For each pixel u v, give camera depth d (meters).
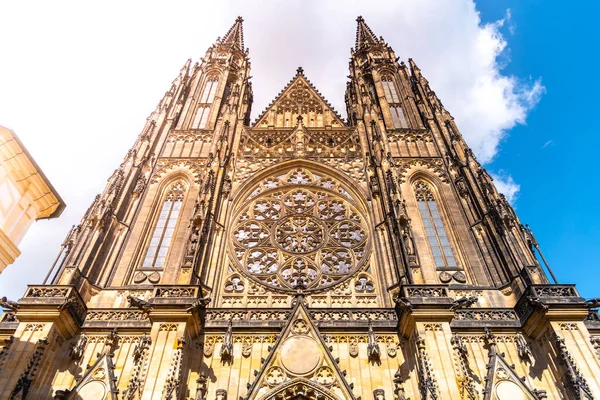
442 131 62.72
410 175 57.06
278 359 35.62
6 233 28.33
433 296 37.19
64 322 36.47
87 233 44.91
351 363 36.12
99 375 34.38
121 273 45.19
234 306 43.09
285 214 52.84
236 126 65.25
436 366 32.19
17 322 39.28
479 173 52.53
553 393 33.94
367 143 61.81
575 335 34.56
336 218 52.91
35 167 29.84
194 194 54.91
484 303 41.75
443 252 48.66
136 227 50.25
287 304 43.12
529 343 37.47
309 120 70.19
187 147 62.31
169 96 71.19
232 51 86.94
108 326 38.31
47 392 33.75
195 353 36.50
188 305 35.72
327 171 58.81
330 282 45.34
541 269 40.94
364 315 39.81
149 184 55.66
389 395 33.91
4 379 31.81
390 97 75.19
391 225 47.34
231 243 49.41
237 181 56.97
